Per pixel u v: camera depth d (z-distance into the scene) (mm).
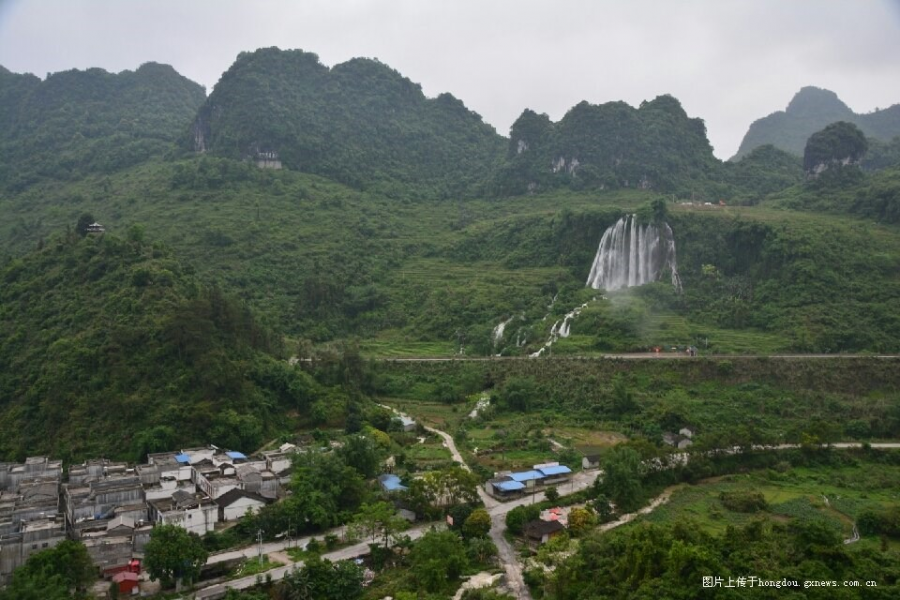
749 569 58625
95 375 106688
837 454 106562
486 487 94375
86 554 68125
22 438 102000
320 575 66688
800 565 59500
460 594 67000
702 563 57781
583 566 66062
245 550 76688
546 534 77938
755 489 94188
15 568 70500
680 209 198125
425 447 111062
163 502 83625
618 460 91312
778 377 127812
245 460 96312
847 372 128000
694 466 99312
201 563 70750
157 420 100812
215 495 84938
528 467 100188
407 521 80562
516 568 72812
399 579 69188
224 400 106375
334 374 129375
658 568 60219
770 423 116375
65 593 63812
